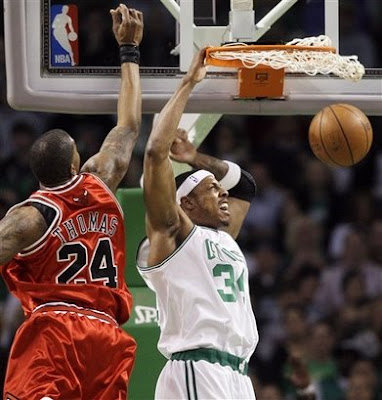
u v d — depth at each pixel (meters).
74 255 11.84
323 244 24.86
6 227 11.49
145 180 12.25
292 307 23.38
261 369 22.58
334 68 13.01
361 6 23.11
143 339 15.27
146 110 13.72
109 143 12.53
